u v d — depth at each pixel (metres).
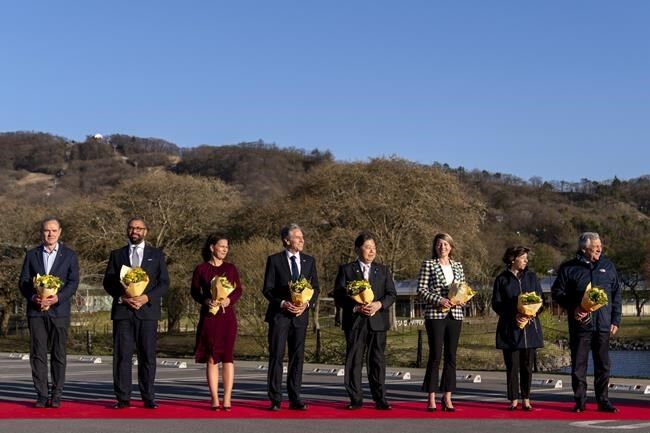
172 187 55.62
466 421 10.70
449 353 11.84
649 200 146.25
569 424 10.46
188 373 20.39
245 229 52.94
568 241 105.75
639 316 81.44
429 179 48.91
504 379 18.50
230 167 134.25
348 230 46.34
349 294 11.74
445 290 11.93
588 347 11.98
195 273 11.89
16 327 54.69
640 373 32.59
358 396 11.84
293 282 11.74
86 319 46.41
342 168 50.78
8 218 51.56
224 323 11.62
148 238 55.12
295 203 50.50
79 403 12.34
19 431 9.49
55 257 11.90
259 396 13.88
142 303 11.57
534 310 11.70
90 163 157.25
